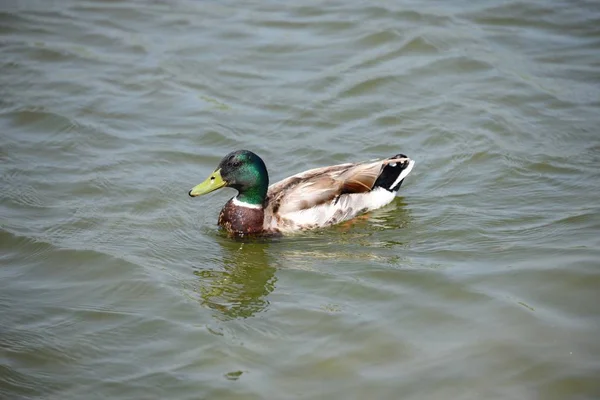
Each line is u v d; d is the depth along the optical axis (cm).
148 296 1205
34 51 1945
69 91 1800
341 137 1644
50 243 1324
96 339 1106
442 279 1212
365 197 1434
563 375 1012
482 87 1792
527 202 1423
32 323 1137
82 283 1237
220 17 2080
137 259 1291
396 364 1048
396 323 1124
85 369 1052
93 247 1316
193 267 1287
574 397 984
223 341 1098
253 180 1373
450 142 1617
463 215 1397
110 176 1523
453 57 1892
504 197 1444
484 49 1919
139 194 1474
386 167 1470
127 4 2134
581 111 1695
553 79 1809
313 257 1309
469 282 1202
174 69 1877
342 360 1058
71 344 1096
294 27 2027
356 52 1927
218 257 1318
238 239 1380
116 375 1039
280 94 1784
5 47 1958
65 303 1186
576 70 1834
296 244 1358
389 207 1453
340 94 1780
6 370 1044
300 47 1950
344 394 999
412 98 1766
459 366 1038
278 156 1591
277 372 1040
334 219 1411
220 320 1147
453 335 1096
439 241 1331
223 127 1675
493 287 1188
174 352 1081
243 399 995
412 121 1688
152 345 1097
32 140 1641
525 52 1908
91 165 1558
